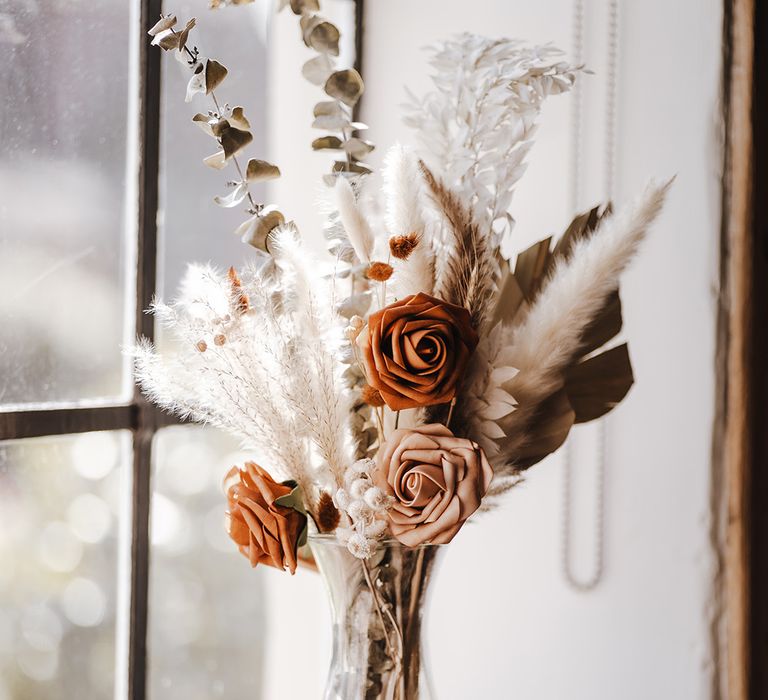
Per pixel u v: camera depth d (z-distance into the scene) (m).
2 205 1.09
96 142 1.16
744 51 1.21
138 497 1.18
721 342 1.22
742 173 1.21
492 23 1.27
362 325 0.99
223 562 1.73
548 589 1.26
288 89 1.44
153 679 1.66
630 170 1.24
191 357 1.00
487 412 0.99
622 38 1.23
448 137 1.04
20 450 1.21
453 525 0.95
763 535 1.23
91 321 1.16
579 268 1.00
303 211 1.42
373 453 1.02
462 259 0.99
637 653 1.24
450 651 1.30
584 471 1.25
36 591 1.28
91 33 1.15
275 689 1.46
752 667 1.23
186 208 1.35
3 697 1.27
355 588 1.01
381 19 1.31
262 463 1.02
